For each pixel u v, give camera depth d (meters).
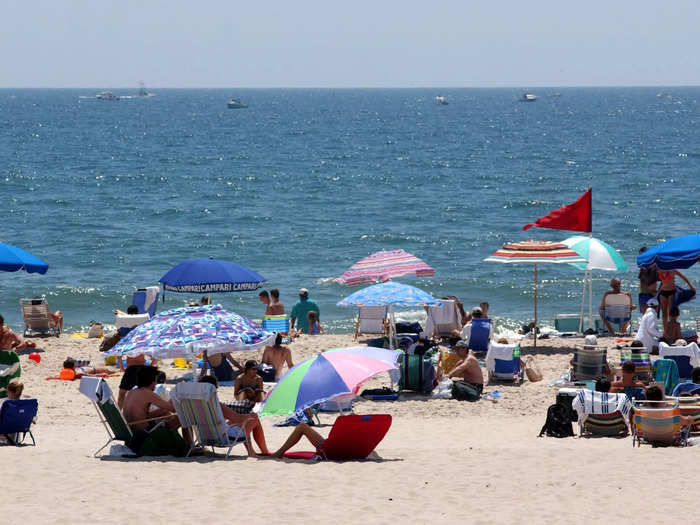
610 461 19.30
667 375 27.98
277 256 72.19
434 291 58.78
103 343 34.69
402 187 124.44
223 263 34.97
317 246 76.75
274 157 178.62
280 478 17.94
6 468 18.75
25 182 124.81
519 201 107.62
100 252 72.69
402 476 18.16
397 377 29.50
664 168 149.25
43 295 56.25
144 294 38.50
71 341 38.31
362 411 27.62
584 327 41.22
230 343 23.67
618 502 16.09
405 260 37.50
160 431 20.25
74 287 58.84
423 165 159.75
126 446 20.69
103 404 19.80
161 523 14.91
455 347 30.84
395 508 15.85
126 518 15.16
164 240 78.88
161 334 23.77
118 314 34.88
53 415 26.77
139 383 20.61
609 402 22.69
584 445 21.83
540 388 30.34
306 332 41.06
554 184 126.88
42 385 30.92
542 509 15.73
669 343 33.28
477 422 26.09
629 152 187.38
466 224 90.00
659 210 97.12
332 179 134.38
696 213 94.50
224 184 126.94
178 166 155.75
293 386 20.42
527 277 62.28
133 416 20.34
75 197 109.12
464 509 15.78
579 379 30.11
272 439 23.55
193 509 15.71
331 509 15.77
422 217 94.81
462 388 28.95
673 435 21.06
